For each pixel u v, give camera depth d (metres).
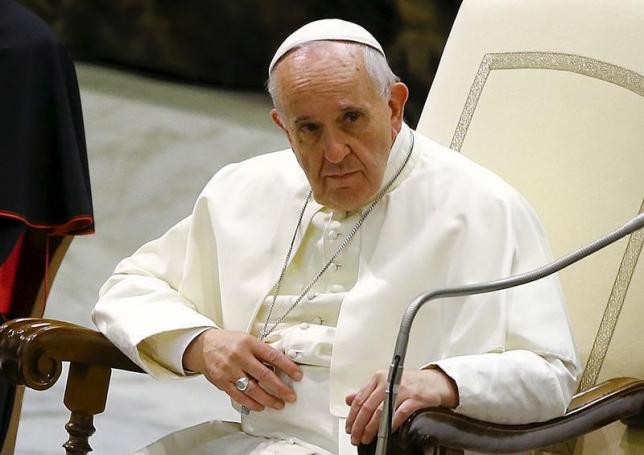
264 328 10.32
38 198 13.59
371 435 8.20
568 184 11.07
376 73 9.32
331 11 29.56
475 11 12.35
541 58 11.68
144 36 29.61
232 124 27.09
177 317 10.20
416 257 9.87
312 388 9.78
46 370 9.68
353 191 9.42
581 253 7.47
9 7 14.05
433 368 8.76
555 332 9.32
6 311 13.66
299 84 9.18
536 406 8.94
